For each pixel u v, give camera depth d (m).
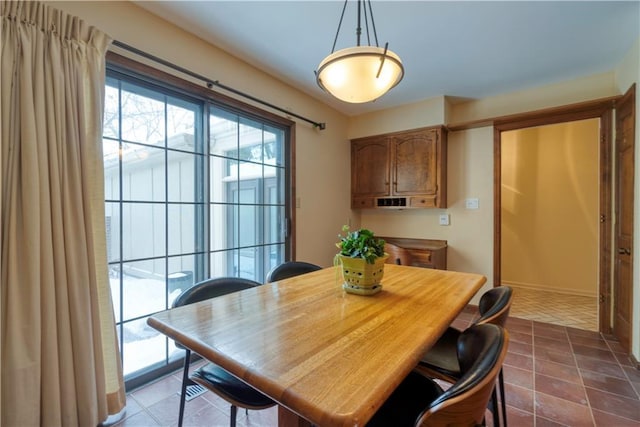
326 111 3.60
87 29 1.56
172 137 2.17
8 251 1.29
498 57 2.51
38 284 1.33
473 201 3.39
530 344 2.57
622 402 1.78
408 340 0.93
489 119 3.20
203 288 1.58
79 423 1.46
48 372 1.35
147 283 2.04
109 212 1.85
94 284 1.54
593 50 2.41
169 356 2.16
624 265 2.47
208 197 2.36
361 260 1.41
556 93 3.00
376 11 1.92
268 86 2.83
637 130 2.23
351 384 0.70
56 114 1.42
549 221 4.17
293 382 0.71
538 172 4.23
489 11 1.93
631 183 2.33
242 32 2.18
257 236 2.81
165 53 2.03
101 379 1.56
